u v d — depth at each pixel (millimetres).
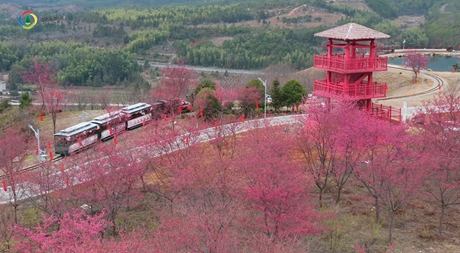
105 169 30266
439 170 28266
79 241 21562
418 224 28000
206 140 38938
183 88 66188
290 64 94688
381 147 28891
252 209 26594
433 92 61750
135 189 32219
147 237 26812
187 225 22672
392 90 70875
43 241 22219
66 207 29094
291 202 24516
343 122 30609
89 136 47000
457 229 27328
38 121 58344
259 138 32125
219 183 27375
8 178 33031
